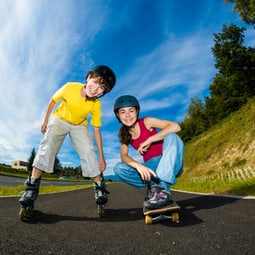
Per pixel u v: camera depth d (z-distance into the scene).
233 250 1.43
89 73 2.69
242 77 32.66
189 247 1.53
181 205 3.34
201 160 21.09
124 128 2.65
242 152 15.85
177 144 2.34
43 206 3.70
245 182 5.31
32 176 2.54
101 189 2.72
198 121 39.22
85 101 2.75
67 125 2.75
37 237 1.82
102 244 1.66
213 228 1.93
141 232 1.94
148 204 2.09
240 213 2.46
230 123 22.02
